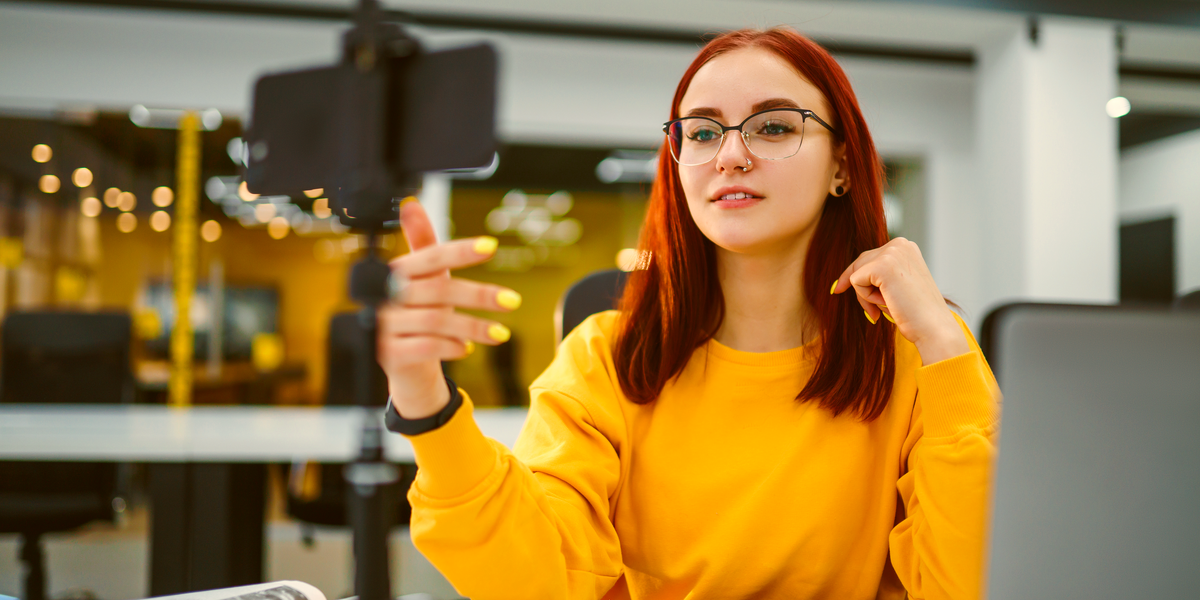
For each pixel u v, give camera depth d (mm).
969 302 5039
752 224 715
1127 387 407
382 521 467
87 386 2734
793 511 723
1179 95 5340
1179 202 5926
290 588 702
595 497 728
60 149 5043
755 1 4316
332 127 452
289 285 8977
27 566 2305
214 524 1940
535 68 4723
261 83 477
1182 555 400
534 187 6508
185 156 5281
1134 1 4023
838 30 4664
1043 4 4035
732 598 725
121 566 3402
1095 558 410
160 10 4332
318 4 4379
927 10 4020
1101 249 4531
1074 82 4547
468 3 4395
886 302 682
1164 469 403
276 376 7758
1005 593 425
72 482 2381
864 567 735
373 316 449
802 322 799
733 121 732
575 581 667
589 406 778
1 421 2203
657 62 4816
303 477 2529
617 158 5574
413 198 446
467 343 445
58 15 4316
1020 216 4539
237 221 7094
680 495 754
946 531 625
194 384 5652
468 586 589
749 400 773
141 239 6496
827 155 743
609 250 8875
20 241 5297
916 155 5145
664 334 804
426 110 438
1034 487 419
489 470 562
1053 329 415
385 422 538
